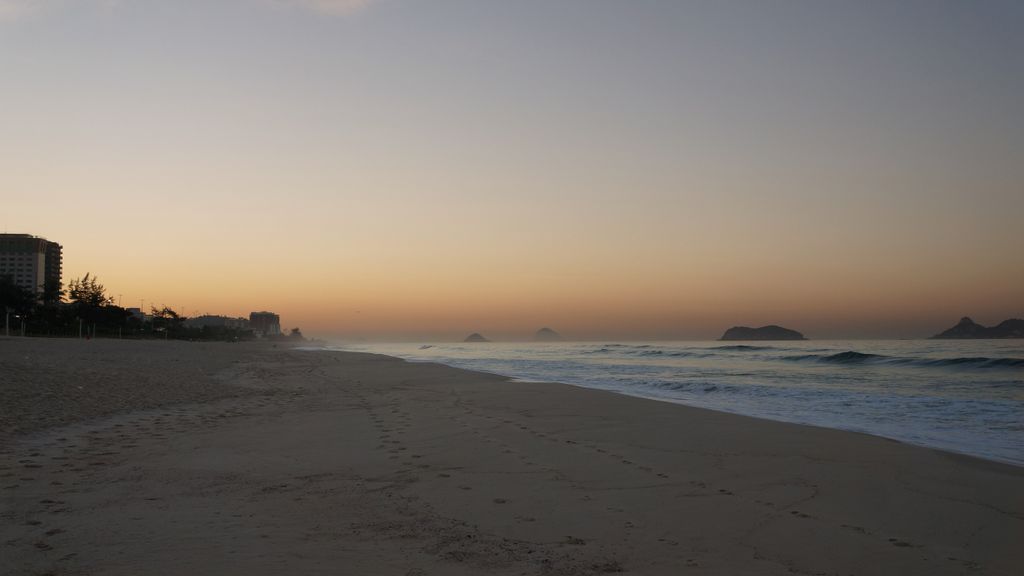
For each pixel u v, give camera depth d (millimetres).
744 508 5938
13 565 4168
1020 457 9195
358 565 4293
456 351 92562
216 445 9156
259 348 87500
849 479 7152
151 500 6004
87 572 4059
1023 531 5273
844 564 4473
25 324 84500
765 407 15633
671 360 46875
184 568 4148
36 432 9602
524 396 16891
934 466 7906
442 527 5254
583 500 6195
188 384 18750
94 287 101125
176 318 124312
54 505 5762
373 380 23562
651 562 4469
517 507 5922
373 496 6293
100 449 8633
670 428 11047
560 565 4379
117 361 27562
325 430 10688
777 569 4352
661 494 6449
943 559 4598
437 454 8562
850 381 23797
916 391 19625
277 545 4695
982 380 23469
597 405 14648
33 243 141000
